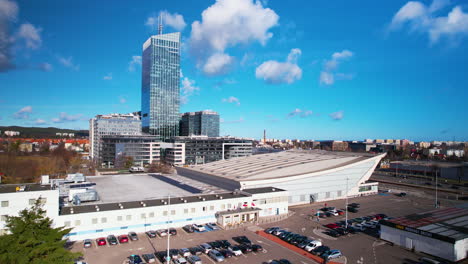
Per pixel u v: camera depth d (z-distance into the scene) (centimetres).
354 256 5669
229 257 5488
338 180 11238
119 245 5997
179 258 5178
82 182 10488
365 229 7406
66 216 6112
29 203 5850
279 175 10344
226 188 10175
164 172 18375
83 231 6241
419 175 19000
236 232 6950
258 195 8444
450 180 17150
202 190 9569
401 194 12038
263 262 5300
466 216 7175
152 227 6925
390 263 5356
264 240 6438
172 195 8725
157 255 5438
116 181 11431
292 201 10081
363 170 12006
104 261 5206
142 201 7456
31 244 3712
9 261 3347
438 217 7075
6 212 5675
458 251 5450
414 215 7300
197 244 6112
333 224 7512
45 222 4350
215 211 7738
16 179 13650
